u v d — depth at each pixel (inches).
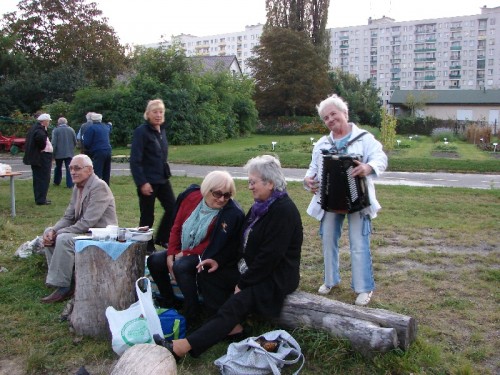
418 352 147.6
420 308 188.7
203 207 174.1
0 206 397.1
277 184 161.6
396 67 5285.4
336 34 5521.7
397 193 485.4
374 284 203.2
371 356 145.3
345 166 175.0
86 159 206.4
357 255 187.6
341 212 180.4
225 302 157.2
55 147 492.7
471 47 4916.3
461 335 165.2
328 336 151.3
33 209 387.5
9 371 146.9
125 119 1084.5
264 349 142.6
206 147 1067.3
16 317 181.2
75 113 1100.5
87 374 138.3
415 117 1987.0
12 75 1526.8
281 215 158.2
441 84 5103.3
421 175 658.8
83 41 1681.8
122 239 170.7
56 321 178.2
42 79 1423.5
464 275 227.5
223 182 169.2
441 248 277.6
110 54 1727.4
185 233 174.1
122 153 946.1
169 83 1158.3
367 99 2274.9
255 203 166.7
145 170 249.0
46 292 204.2
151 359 129.0
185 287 167.5
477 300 197.5
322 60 2066.9
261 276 156.7
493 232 316.2
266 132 1739.7
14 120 1115.3
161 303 186.1
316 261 251.9
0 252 258.2
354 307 155.9
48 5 1701.5
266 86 2044.8
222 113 1346.0
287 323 161.2
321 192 182.1
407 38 5191.9
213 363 148.5
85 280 164.7
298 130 1718.8
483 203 427.5
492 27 4795.8
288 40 1996.8
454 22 4948.3
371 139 184.4
